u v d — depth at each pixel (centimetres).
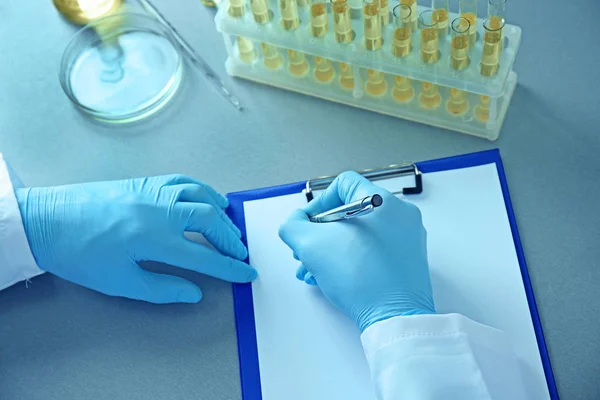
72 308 101
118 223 101
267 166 108
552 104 106
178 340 98
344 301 93
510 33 101
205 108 113
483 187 101
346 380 92
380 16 99
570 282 94
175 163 110
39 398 96
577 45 110
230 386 94
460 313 94
